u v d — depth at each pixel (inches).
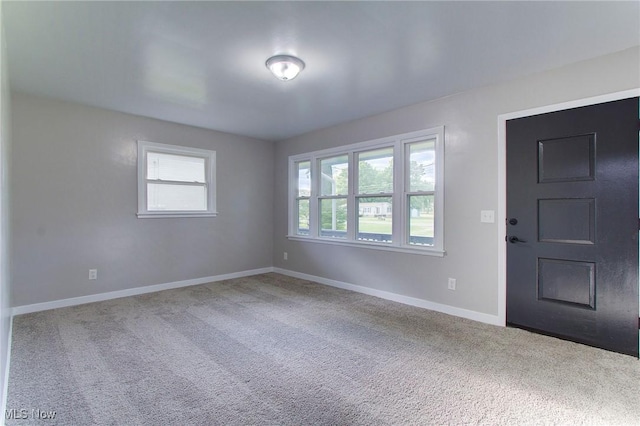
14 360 94.6
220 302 154.0
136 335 113.7
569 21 85.4
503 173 123.6
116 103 148.9
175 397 77.8
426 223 149.8
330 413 72.4
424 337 113.3
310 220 203.3
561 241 111.3
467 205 133.3
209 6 79.1
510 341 109.7
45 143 142.4
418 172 152.6
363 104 150.6
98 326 121.7
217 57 105.3
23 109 137.0
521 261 119.7
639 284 98.0
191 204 190.1
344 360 96.7
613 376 87.3
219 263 201.2
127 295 164.7
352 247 177.5
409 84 126.9
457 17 84.1
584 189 106.9
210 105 151.7
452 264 137.6
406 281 153.6
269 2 77.9
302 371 90.4
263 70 114.8
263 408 74.0
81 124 151.3
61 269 146.3
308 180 208.1
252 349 103.8
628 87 99.3
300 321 128.9
